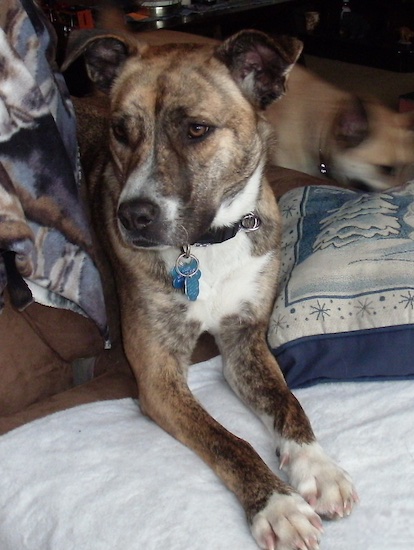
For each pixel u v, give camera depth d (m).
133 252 0.79
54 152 0.71
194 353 0.88
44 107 0.70
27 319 0.78
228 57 0.74
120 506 0.61
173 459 0.67
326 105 1.51
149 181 0.69
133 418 0.75
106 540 0.59
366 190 1.47
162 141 0.70
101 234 0.86
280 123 1.50
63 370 0.83
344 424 0.70
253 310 0.82
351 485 0.62
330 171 1.51
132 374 0.83
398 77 2.54
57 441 0.70
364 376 0.74
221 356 0.85
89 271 0.77
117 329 0.88
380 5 2.76
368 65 2.67
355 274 0.76
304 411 0.72
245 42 0.73
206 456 0.67
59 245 0.74
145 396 0.75
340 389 0.75
